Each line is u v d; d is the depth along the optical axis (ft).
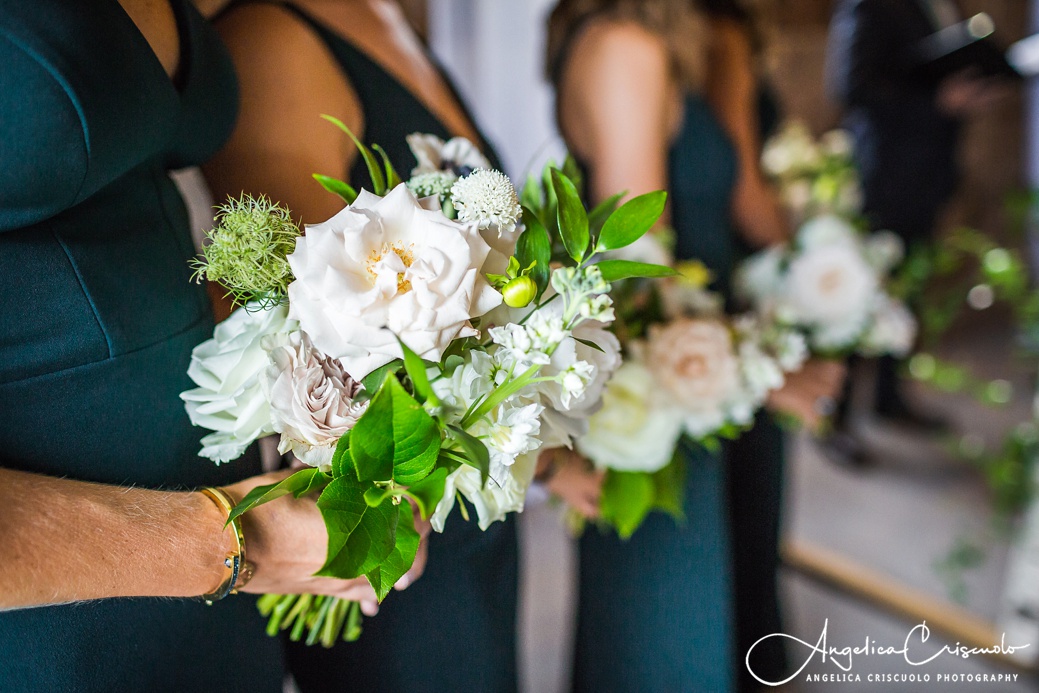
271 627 2.17
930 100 6.89
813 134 9.59
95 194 1.75
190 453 1.92
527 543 5.80
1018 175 9.71
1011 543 5.66
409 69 2.59
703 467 3.18
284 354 1.67
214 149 2.02
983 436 7.13
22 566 1.51
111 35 1.61
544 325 1.62
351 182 2.24
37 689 1.74
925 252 5.96
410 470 1.55
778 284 3.62
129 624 1.83
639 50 3.02
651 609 3.28
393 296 1.51
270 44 2.17
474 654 2.66
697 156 3.37
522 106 5.10
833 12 9.39
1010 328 8.72
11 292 1.62
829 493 6.45
